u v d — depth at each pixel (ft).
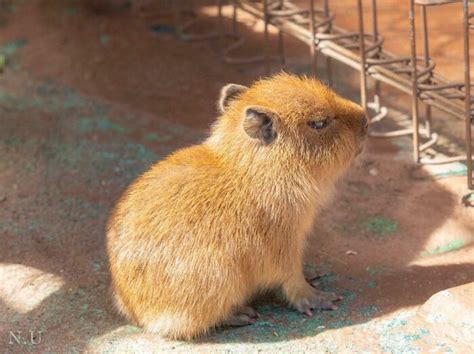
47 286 24.03
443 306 20.29
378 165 28.30
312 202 21.94
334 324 21.29
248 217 21.24
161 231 21.22
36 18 40.91
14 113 34.37
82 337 21.74
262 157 21.27
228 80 35.81
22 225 27.20
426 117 29.12
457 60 33.22
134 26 40.55
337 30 32.53
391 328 20.45
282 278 22.08
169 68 37.06
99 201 28.53
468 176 25.13
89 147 31.81
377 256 24.54
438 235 24.95
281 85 22.24
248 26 39.88
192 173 21.85
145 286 21.35
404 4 38.99
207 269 20.94
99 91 35.68
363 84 27.48
